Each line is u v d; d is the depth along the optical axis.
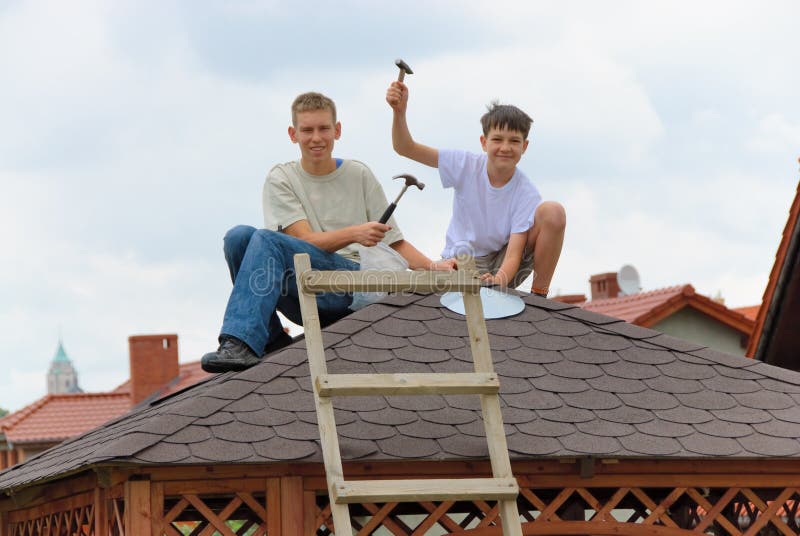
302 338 9.26
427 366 8.73
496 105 10.21
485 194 10.25
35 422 36.94
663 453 8.21
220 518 7.83
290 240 9.34
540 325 9.51
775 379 9.41
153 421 7.87
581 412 8.55
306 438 7.85
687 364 9.37
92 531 8.91
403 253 10.03
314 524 7.93
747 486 8.73
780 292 19.30
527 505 9.92
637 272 33.25
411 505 10.66
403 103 10.12
